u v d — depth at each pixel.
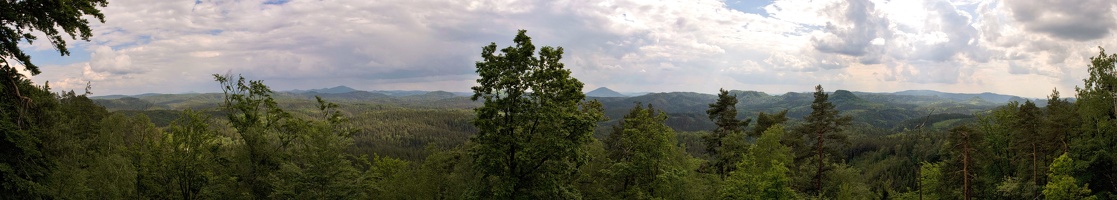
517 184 23.14
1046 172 40.56
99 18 18.78
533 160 22.53
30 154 18.61
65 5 17.34
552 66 23.06
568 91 23.25
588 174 31.44
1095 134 39.88
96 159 25.89
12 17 16.66
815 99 42.03
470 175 26.89
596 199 30.75
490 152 22.20
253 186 27.42
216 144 26.88
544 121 22.12
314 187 24.81
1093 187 39.97
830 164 42.16
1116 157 37.31
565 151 22.00
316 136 25.58
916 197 52.34
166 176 24.06
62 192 21.34
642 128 31.14
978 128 49.00
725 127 43.03
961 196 45.25
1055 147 40.12
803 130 42.28
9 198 18.44
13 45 17.50
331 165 24.98
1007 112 48.12
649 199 28.97
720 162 40.47
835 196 43.31
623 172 30.55
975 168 44.69
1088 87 39.69
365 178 27.58
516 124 22.55
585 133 23.30
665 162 30.84
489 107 22.33
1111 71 38.31
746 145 39.03
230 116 30.61
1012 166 47.91
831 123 42.09
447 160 29.50
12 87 18.47
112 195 23.30
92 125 38.06
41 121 20.45
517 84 22.41
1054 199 33.50
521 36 22.31
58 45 18.55
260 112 31.55
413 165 35.03
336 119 33.44
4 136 17.86
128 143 32.50
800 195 37.75
